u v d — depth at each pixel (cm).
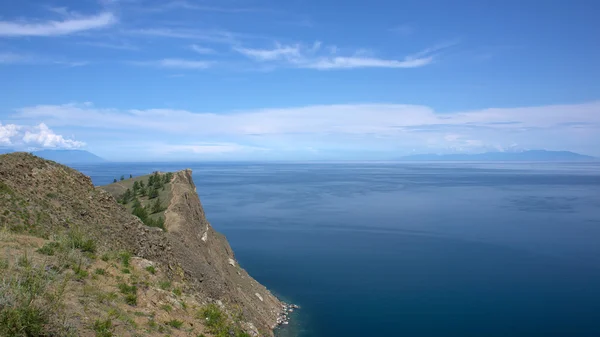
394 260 6644
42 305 1205
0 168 2353
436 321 4175
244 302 3869
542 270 5956
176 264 3056
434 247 7575
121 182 7269
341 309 4559
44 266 1446
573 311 4369
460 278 5619
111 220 2795
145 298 1756
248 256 7006
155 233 3212
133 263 2208
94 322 1320
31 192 2364
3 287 1155
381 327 4066
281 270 6134
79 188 2909
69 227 2259
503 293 4978
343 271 6047
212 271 3722
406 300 4800
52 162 2962
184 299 2066
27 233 1955
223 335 1773
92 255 1950
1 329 1027
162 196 5694
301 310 4562
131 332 1386
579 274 5734
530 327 3984
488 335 3831
